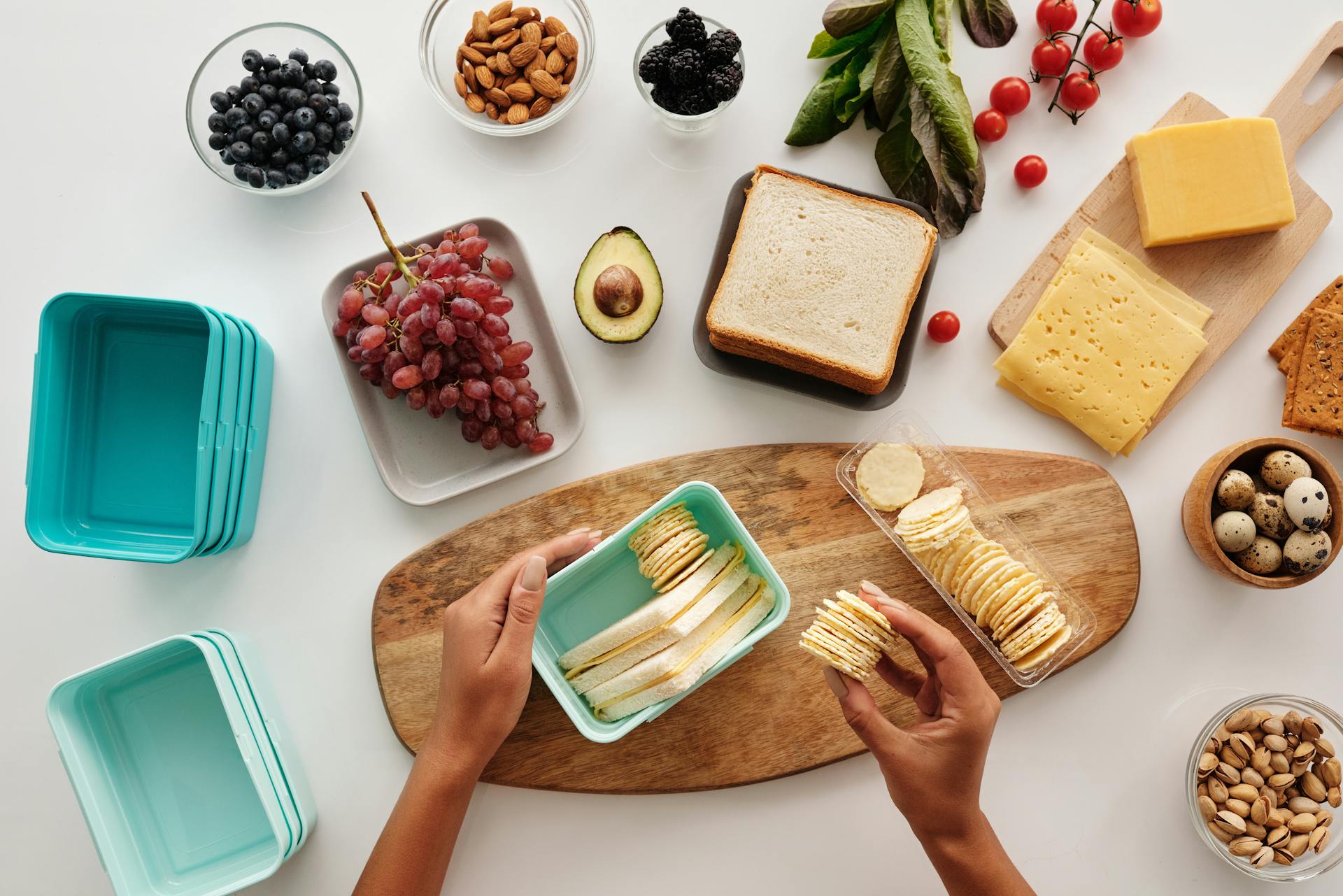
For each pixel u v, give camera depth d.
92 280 1.63
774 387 1.58
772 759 1.52
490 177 1.64
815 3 1.63
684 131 1.63
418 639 1.55
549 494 1.56
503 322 1.49
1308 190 1.57
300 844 1.53
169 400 1.55
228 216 1.63
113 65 1.63
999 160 1.64
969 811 1.28
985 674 1.54
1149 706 1.59
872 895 1.58
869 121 1.59
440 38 1.61
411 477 1.60
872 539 1.55
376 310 1.43
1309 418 1.51
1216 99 1.64
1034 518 1.56
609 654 1.43
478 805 1.58
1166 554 1.60
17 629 1.61
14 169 1.63
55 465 1.49
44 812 1.59
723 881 1.58
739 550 1.46
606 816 1.58
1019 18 1.64
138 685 1.56
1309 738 1.46
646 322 1.51
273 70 1.51
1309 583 1.60
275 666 1.60
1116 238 1.60
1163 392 1.53
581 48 1.62
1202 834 1.50
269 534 1.61
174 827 1.54
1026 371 1.55
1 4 1.63
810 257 1.52
